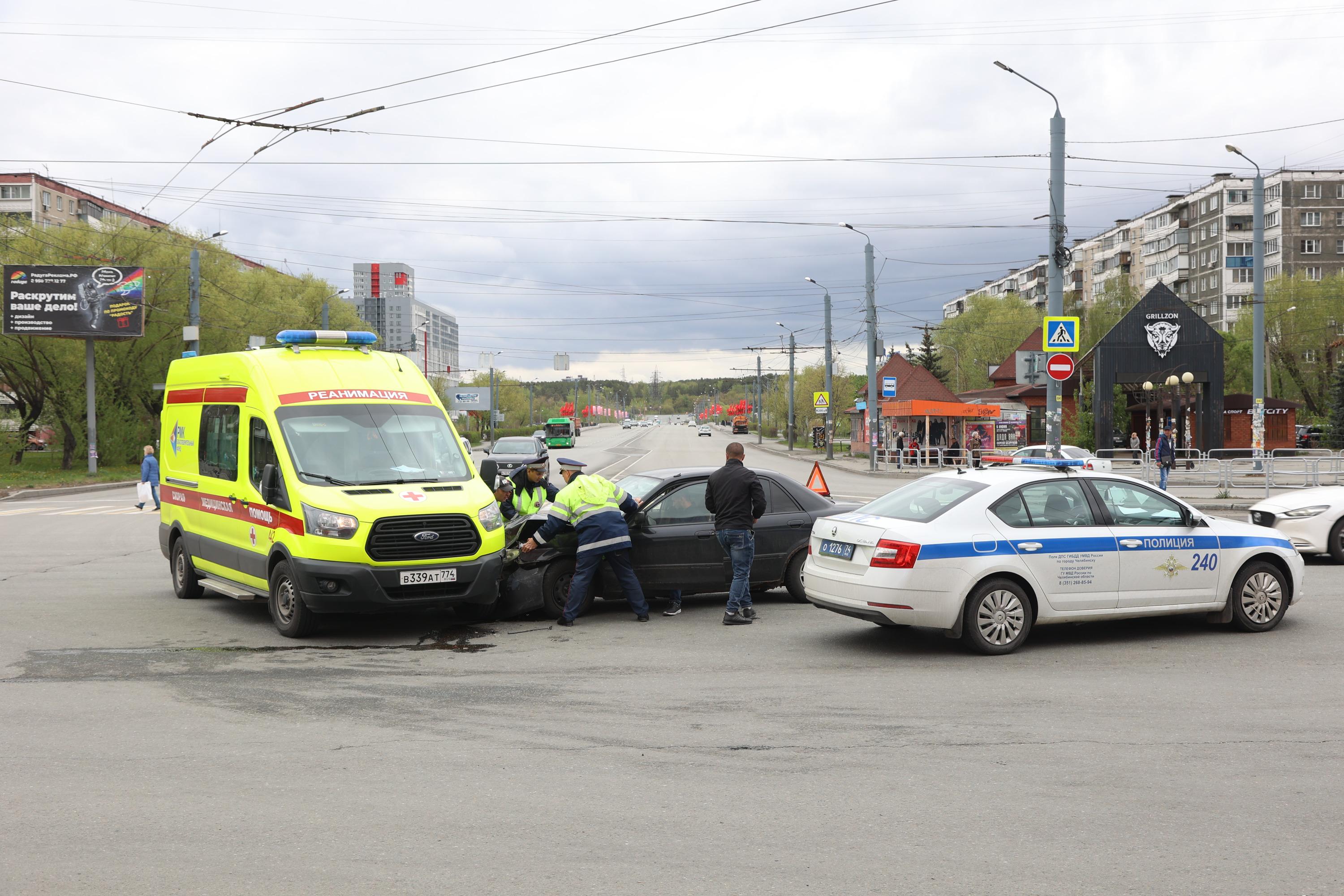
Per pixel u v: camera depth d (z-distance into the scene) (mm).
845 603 8828
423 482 10047
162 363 51750
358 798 5098
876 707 6945
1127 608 9039
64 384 48594
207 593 12680
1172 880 4102
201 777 5430
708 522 10992
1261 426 33125
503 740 6195
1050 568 8781
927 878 4121
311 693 7422
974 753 5879
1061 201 20406
